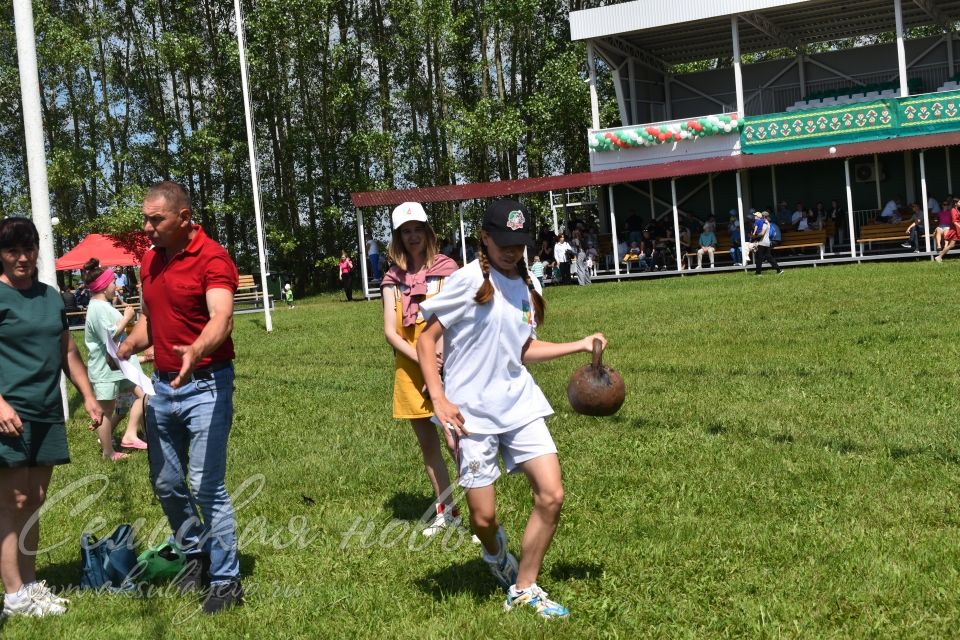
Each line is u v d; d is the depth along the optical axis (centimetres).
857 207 3453
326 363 1534
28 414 512
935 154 3341
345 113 4419
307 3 4175
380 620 480
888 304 1658
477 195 3509
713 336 1443
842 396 923
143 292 521
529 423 463
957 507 583
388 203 3581
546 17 4775
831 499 612
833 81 4097
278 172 4669
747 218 3306
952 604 450
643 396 995
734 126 3425
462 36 4462
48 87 4472
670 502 636
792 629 434
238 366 1602
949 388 920
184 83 4712
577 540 569
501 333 461
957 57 3928
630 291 2598
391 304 618
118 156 4384
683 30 3712
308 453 859
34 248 518
